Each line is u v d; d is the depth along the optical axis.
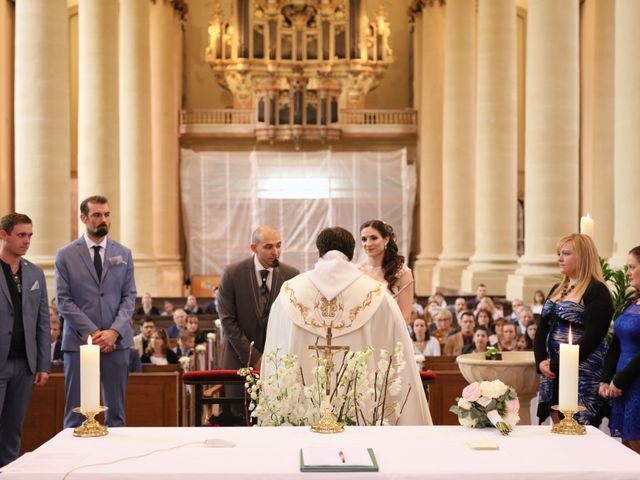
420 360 8.13
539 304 13.82
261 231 6.63
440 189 26.39
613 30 19.28
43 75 14.01
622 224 9.85
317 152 28.12
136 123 22.14
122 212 22.16
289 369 4.20
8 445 6.04
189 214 27.84
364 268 5.86
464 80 22.34
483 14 18.84
